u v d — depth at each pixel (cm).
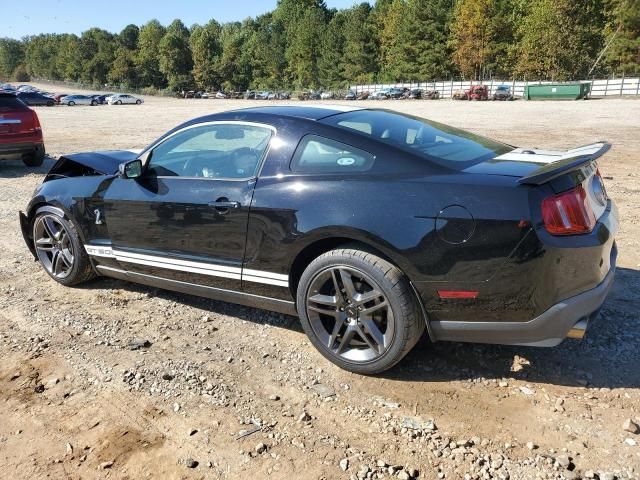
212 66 11769
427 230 288
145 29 13025
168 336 385
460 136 377
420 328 308
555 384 310
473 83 6675
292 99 8112
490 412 288
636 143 1388
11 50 18225
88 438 278
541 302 280
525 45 6625
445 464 253
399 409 294
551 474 243
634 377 314
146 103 6938
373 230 299
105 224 429
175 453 265
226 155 371
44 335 389
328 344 333
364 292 317
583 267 285
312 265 325
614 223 321
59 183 468
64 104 6456
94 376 335
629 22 5822
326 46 9800
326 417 290
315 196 321
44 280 500
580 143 1424
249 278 358
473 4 7156
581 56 6284
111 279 497
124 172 393
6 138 1121
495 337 296
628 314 388
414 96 6481
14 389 324
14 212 789
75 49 14288
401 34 8225
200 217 369
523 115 2644
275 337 380
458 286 288
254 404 303
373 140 324
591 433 269
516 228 274
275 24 12281
